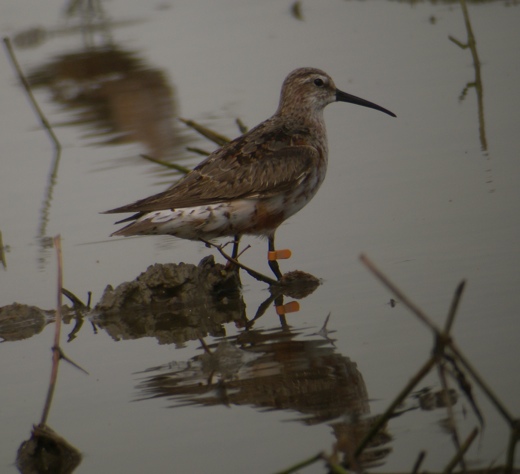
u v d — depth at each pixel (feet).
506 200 44.96
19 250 47.03
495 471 24.85
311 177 43.75
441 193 46.96
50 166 57.41
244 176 41.98
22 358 36.45
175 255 45.42
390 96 60.54
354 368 31.71
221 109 61.93
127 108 65.10
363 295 37.99
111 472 27.17
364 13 79.61
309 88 46.14
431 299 36.09
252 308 38.88
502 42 67.51
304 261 42.32
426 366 24.26
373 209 46.52
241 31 78.54
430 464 25.43
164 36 79.56
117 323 39.40
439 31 71.92
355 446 26.76
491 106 57.47
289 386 31.12
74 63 75.25
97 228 49.08
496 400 24.09
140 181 53.62
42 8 90.17
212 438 28.30
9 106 68.49
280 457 26.81
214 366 33.45
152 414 30.37
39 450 28.53
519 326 32.65
